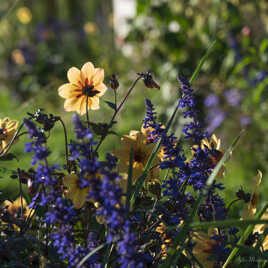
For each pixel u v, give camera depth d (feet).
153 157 6.21
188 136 6.24
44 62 22.84
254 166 11.55
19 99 22.85
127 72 18.38
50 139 12.96
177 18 15.61
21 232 6.40
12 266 6.13
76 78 6.42
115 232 5.84
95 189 5.84
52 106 14.17
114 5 26.09
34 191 6.23
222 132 12.96
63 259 6.17
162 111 13.82
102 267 6.00
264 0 14.58
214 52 14.82
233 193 8.85
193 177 6.24
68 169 6.38
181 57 15.70
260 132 12.41
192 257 6.11
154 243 6.30
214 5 14.69
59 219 5.95
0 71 24.26
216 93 14.32
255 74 13.16
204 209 6.38
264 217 6.48
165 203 6.27
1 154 6.58
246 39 13.80
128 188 6.02
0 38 25.89
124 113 16.28
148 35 16.66
